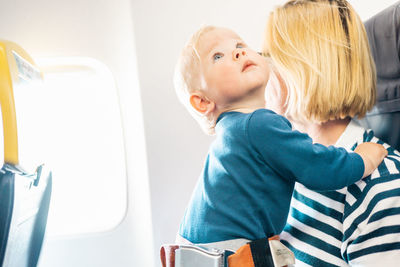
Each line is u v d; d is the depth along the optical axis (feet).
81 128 5.75
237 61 3.43
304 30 3.50
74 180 5.84
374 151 3.00
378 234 2.70
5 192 3.34
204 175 3.45
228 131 3.20
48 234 5.70
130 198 5.65
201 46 3.62
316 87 3.36
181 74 3.74
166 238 5.48
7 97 3.27
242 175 3.07
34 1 5.55
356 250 2.78
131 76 5.47
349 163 2.85
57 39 5.53
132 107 5.53
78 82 5.64
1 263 3.41
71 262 5.71
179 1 5.32
